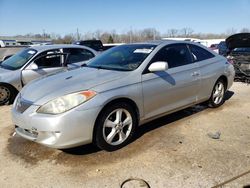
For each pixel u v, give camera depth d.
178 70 4.68
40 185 3.11
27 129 3.60
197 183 3.05
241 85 8.36
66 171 3.38
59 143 3.41
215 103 5.77
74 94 3.48
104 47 20.50
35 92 3.77
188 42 5.19
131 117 4.00
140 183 3.08
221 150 3.81
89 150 3.89
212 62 5.47
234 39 8.42
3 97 6.70
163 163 3.49
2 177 3.29
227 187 2.96
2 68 7.24
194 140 4.17
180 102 4.80
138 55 4.48
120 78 3.92
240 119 5.12
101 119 3.63
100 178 3.21
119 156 3.71
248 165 3.40
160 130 4.59
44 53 7.23
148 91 4.16
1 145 4.16
